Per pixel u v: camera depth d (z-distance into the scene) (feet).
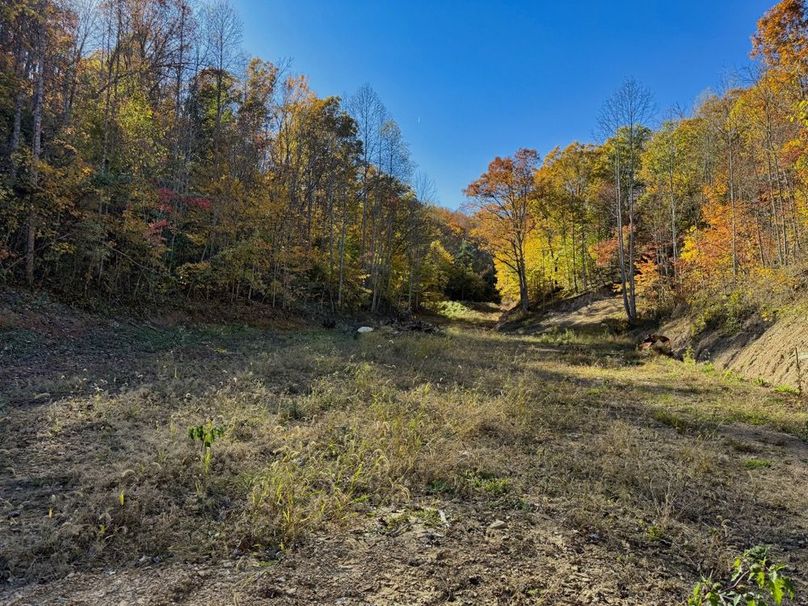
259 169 71.10
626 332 72.02
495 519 11.75
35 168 37.78
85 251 41.57
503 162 96.22
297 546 9.91
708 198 67.21
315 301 86.99
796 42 41.60
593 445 18.42
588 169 104.22
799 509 13.32
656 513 12.53
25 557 8.96
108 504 11.00
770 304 42.04
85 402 19.95
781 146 50.16
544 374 38.01
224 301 61.67
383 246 107.24
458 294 175.52
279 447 15.66
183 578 8.60
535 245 109.91
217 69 64.95
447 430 18.69
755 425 23.12
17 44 41.04
